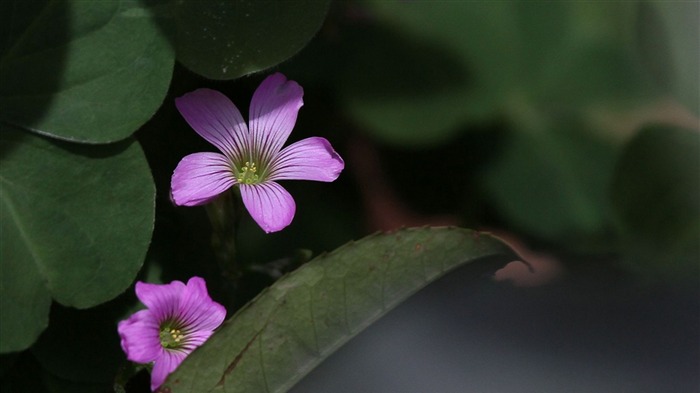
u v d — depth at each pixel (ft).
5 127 0.83
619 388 0.91
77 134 0.83
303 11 0.85
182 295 0.82
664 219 0.93
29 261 0.82
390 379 0.85
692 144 0.93
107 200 0.83
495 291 0.91
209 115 0.85
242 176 0.85
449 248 0.83
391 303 0.83
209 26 0.85
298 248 0.93
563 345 0.91
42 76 0.83
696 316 0.92
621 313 0.92
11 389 0.84
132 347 0.81
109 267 0.82
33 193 0.82
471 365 0.89
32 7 0.83
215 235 0.86
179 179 0.84
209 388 0.82
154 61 0.83
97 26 0.83
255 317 0.82
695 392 0.90
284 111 0.85
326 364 0.83
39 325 0.81
